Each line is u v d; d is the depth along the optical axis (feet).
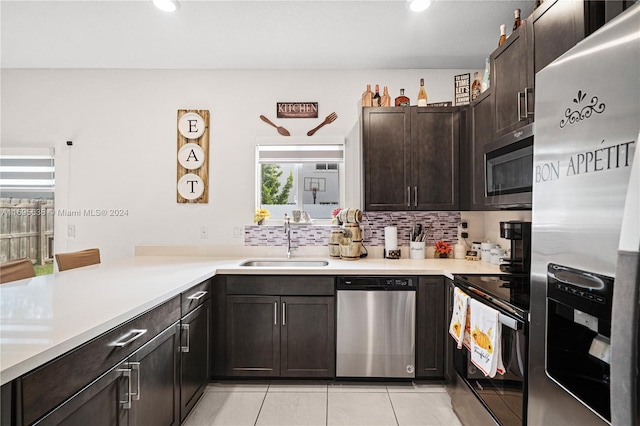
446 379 8.07
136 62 10.03
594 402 3.01
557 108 3.39
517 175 6.19
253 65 10.22
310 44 8.93
